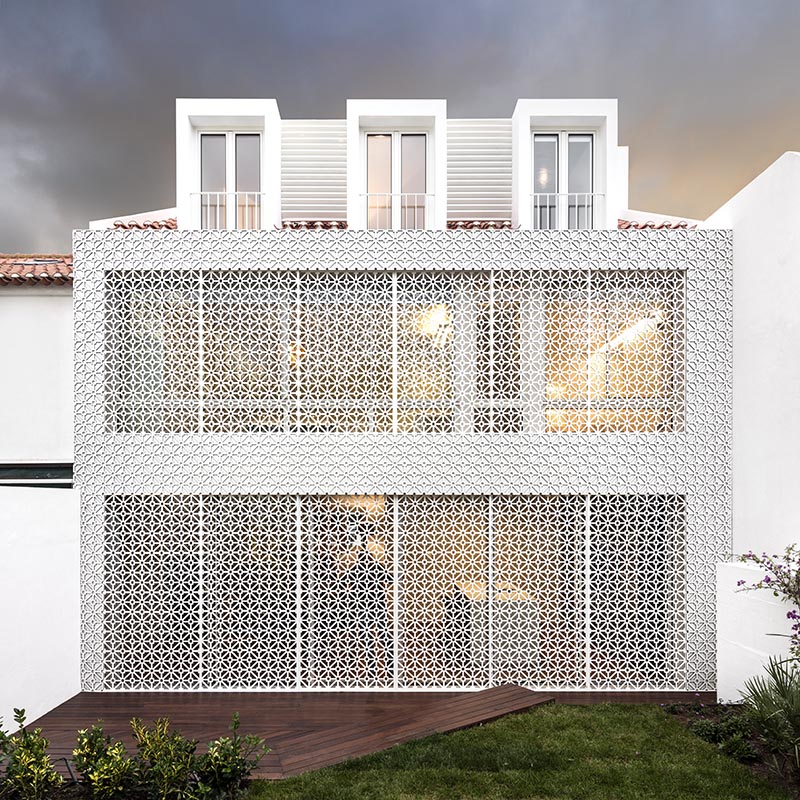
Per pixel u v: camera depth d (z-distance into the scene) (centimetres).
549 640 604
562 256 623
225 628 615
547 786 379
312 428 628
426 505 627
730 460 610
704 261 619
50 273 689
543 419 624
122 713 538
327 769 407
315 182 833
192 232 619
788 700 384
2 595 484
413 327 634
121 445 609
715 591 600
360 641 619
